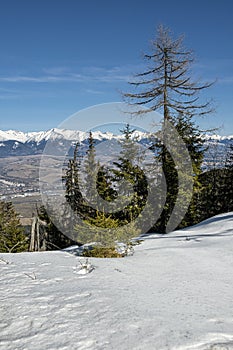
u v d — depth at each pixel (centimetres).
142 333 316
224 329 325
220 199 2192
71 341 307
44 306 398
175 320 346
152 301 409
